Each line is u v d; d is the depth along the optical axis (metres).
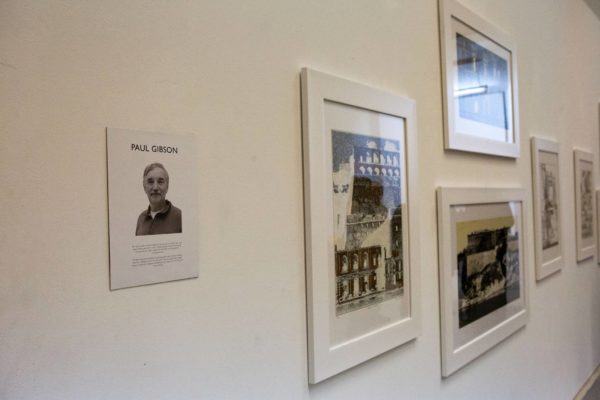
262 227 0.86
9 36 0.56
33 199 0.58
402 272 1.20
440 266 1.37
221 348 0.79
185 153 0.74
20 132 0.57
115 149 0.65
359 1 1.12
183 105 0.74
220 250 0.79
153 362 0.69
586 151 2.80
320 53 1.00
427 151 1.34
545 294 2.15
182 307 0.73
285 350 0.90
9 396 0.55
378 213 1.12
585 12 2.90
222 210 0.79
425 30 1.36
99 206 0.64
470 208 1.53
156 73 0.70
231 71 0.81
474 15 1.56
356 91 1.06
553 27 2.39
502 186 1.78
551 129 2.31
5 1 0.56
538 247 2.05
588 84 2.91
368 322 1.08
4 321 0.55
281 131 0.90
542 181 2.14
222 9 0.80
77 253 0.62
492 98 1.68
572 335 2.49
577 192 2.61
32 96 0.58
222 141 0.79
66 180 0.61
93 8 0.64
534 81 2.13
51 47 0.60
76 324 0.61
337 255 1.00
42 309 0.58
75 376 0.61
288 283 0.91
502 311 1.71
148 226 0.69
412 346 1.26
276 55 0.90
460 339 1.44
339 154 1.01
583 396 2.52
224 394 0.79
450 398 1.41
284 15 0.92
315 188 0.95
